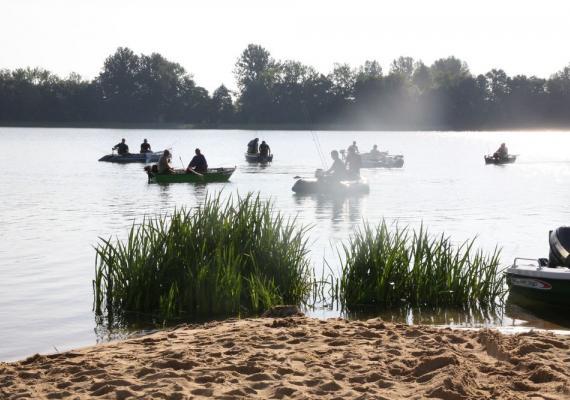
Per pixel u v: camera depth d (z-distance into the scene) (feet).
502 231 72.64
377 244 44.65
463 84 623.77
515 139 417.28
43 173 148.05
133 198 102.01
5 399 21.52
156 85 640.17
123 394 21.52
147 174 136.46
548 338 28.30
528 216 85.15
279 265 43.75
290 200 101.45
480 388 21.83
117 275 42.24
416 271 43.80
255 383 22.45
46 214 83.56
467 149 282.15
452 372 22.44
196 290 40.37
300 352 26.09
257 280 41.24
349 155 117.39
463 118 620.08
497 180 139.44
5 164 175.94
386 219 81.51
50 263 53.93
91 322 38.17
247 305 41.52
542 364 23.73
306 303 42.91
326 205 95.40
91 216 81.82
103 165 174.50
